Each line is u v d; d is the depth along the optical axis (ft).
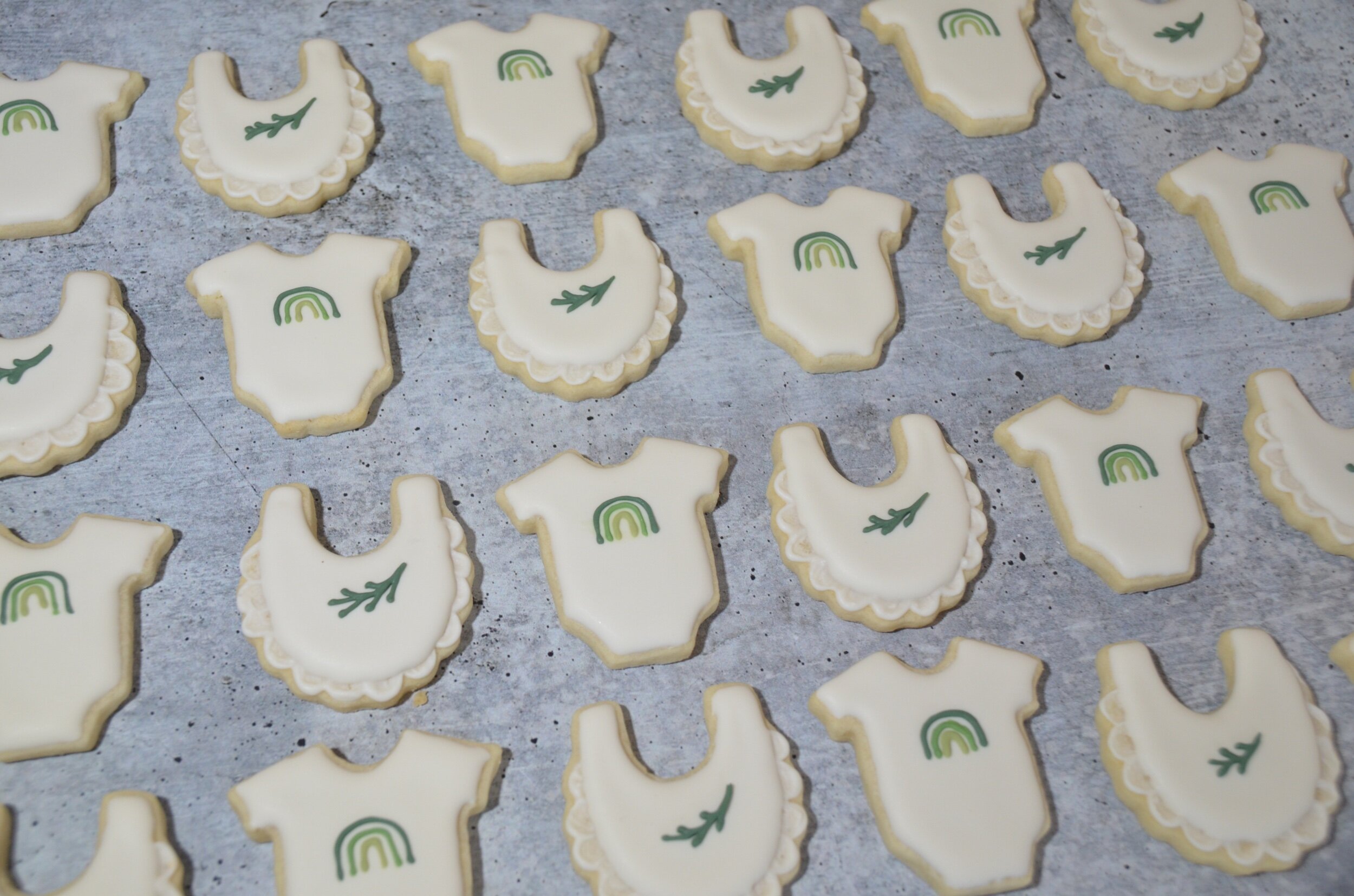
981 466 1.96
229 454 1.91
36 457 1.86
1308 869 1.80
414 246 2.02
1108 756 1.82
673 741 1.82
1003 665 1.83
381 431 1.94
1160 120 2.17
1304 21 2.25
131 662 1.81
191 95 2.05
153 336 1.96
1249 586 1.93
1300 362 2.04
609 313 1.95
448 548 1.85
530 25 2.12
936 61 2.14
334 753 1.79
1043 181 2.11
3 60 2.09
